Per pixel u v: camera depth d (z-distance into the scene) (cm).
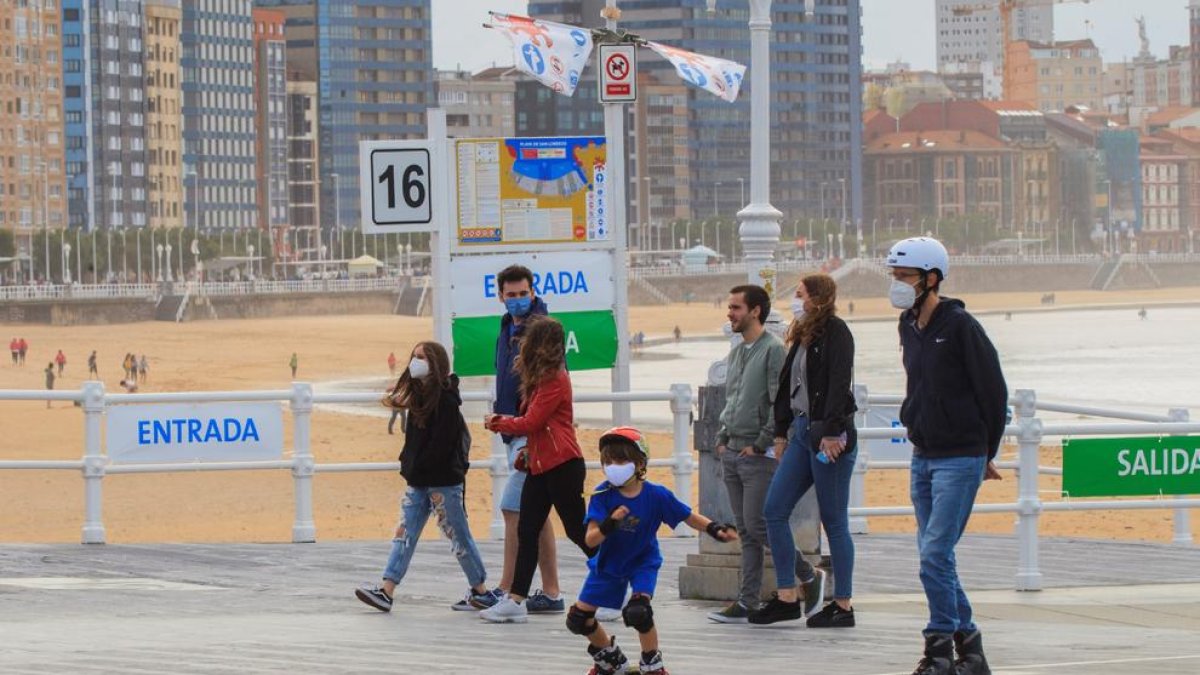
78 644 2867
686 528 4762
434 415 3412
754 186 5253
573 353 4872
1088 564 4281
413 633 3094
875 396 4831
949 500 2705
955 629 2686
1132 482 3981
